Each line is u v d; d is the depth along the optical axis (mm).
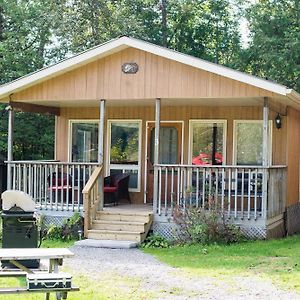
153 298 7793
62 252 7418
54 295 7848
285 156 15766
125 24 25500
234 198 14148
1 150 22531
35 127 23219
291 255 11219
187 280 9016
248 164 15625
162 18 27656
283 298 7852
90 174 14516
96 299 7684
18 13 22656
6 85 14664
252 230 13258
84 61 14219
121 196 15812
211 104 15430
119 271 9812
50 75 14492
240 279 9055
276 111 14562
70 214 14383
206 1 28688
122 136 16688
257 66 24484
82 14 25578
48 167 14883
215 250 12102
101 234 13391
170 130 16266
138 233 13172
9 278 8883
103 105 14328
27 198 9578
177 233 13359
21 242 9516
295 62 22141
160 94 13836
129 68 14094
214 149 15898
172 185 13781
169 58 13562
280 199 14867
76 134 17078
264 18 23109
